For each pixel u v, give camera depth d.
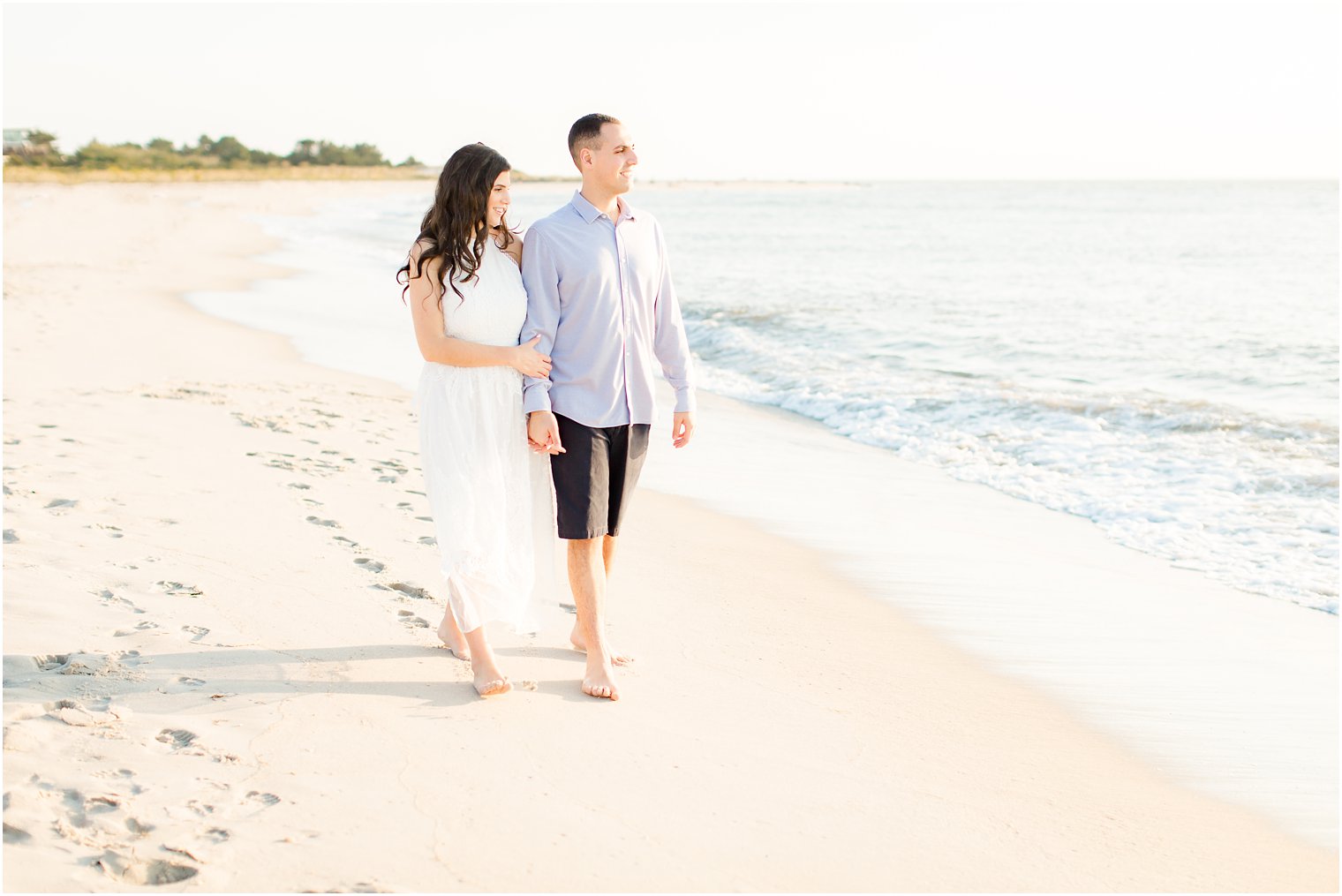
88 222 29.50
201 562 4.12
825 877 2.44
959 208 68.69
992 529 5.77
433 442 3.26
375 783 2.67
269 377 8.62
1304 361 10.91
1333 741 3.41
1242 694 3.76
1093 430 7.96
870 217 55.44
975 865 2.55
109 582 3.82
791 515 5.88
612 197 3.35
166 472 5.38
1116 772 3.15
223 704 3.02
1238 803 3.01
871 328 13.52
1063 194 110.31
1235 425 7.81
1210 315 14.80
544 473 3.44
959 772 3.05
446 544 3.20
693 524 5.59
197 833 2.37
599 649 3.37
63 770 2.56
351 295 15.44
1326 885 2.60
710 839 2.54
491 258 3.24
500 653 3.64
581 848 2.45
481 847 2.43
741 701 3.40
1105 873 2.58
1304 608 4.68
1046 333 13.12
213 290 15.31
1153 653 4.11
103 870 2.20
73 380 7.91
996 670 3.89
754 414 8.97
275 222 37.75
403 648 3.54
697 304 15.92
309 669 3.30
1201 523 5.88
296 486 5.30
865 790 2.87
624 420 3.37
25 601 3.57
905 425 8.34
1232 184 176.50
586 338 3.30
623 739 3.04
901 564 5.08
